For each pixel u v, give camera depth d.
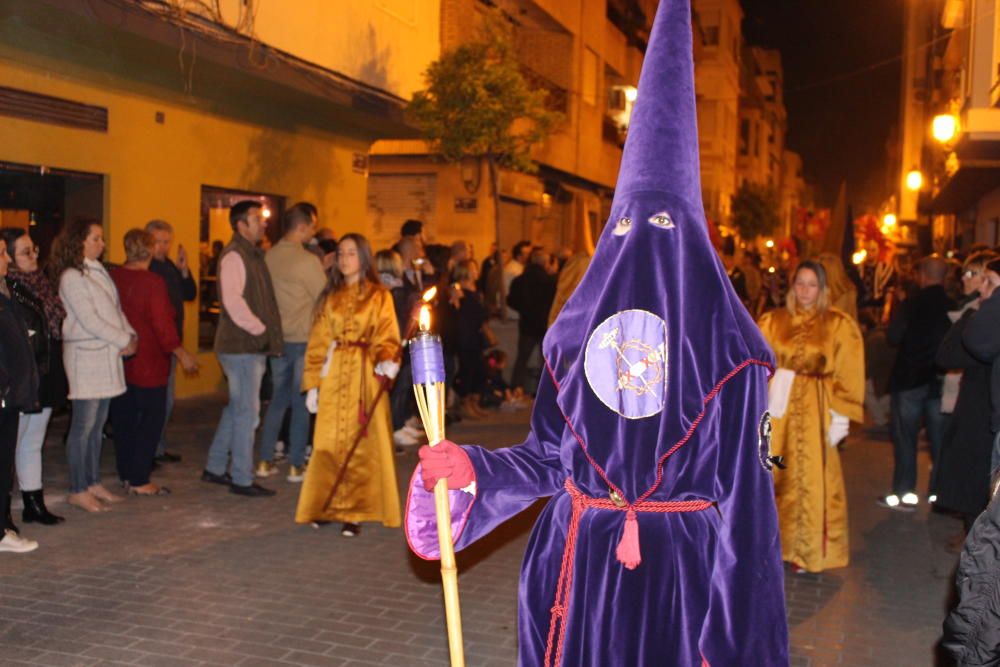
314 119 14.70
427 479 2.63
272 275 8.09
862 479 9.27
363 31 14.01
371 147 18.17
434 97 15.07
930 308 7.79
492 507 2.79
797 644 5.02
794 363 6.11
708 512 2.71
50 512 6.77
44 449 8.77
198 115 12.35
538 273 13.54
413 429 9.95
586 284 2.85
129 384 7.30
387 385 6.61
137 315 7.25
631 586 2.63
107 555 5.97
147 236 7.36
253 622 4.98
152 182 11.63
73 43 10.17
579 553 2.70
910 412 7.96
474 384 12.05
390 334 6.61
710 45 44.66
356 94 13.91
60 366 6.44
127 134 11.21
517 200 22.50
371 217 20.56
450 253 12.04
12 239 6.08
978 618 2.35
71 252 6.68
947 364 6.09
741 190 47.69
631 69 30.19
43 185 10.61
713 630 2.57
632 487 2.66
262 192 13.73
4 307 5.54
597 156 26.75
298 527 6.76
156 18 9.97
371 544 6.43
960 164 14.70
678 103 2.86
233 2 11.16
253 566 5.88
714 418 2.66
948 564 6.52
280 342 7.65
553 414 2.88
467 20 17.64
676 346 2.66
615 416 2.69
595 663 2.63
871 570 6.35
